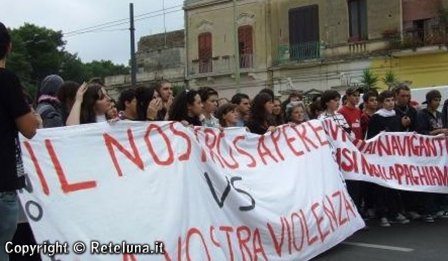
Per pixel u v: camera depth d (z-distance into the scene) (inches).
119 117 250.8
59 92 235.9
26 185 178.1
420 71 966.4
